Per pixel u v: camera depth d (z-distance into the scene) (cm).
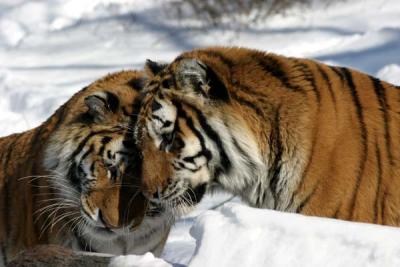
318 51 1948
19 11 2484
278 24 2156
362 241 542
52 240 1005
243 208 589
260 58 931
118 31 2292
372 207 888
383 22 2083
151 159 909
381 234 544
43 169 1002
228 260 561
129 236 1022
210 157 902
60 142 995
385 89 940
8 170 1063
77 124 995
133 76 1058
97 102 977
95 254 629
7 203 1049
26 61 2170
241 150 891
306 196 886
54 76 2023
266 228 569
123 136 971
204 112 894
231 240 569
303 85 909
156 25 2278
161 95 909
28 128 1662
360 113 907
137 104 989
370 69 1780
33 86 1944
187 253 1138
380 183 890
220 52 947
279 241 559
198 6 2253
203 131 893
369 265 530
